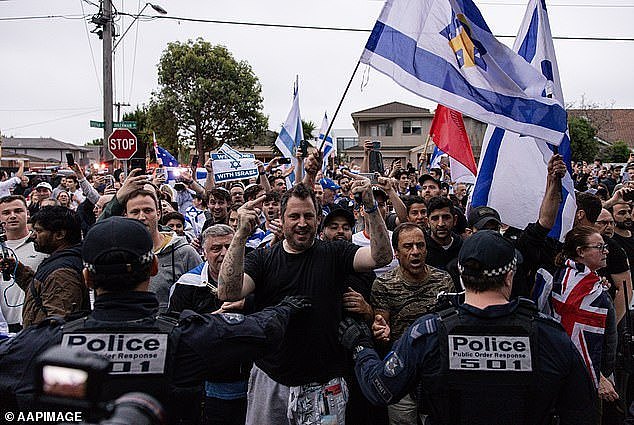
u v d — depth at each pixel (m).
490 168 5.38
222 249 4.49
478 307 2.64
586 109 59.53
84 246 2.39
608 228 5.75
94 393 1.32
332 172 16.06
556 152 4.72
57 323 2.36
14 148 79.38
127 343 2.30
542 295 4.42
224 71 35.72
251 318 2.68
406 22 4.59
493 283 2.64
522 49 5.34
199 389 2.43
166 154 14.18
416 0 4.59
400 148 52.06
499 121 4.57
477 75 4.62
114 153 13.73
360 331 3.28
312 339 3.54
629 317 5.17
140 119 41.03
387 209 8.13
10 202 5.35
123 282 2.36
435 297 4.37
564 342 2.61
